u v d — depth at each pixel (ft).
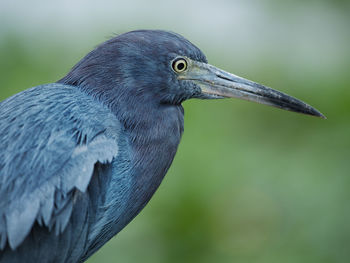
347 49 51.34
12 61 46.29
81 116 24.99
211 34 53.31
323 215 37.32
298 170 39.68
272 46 52.47
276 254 36.94
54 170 23.24
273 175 39.75
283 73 48.47
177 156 40.04
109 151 24.95
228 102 44.45
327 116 43.96
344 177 38.37
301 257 36.58
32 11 51.03
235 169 39.83
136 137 26.89
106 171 25.23
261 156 40.98
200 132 41.86
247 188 39.17
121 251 35.94
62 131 24.09
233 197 38.32
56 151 23.56
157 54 27.17
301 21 54.13
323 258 36.37
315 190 38.32
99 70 26.94
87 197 24.36
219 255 36.96
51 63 47.06
